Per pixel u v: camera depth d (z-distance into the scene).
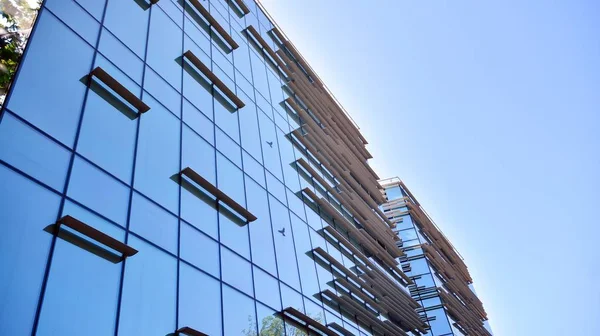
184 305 11.99
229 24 25.94
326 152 30.12
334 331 19.64
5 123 9.55
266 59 29.25
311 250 21.59
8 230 8.61
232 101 20.80
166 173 13.90
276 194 20.81
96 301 9.67
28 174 9.52
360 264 26.33
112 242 10.52
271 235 18.47
